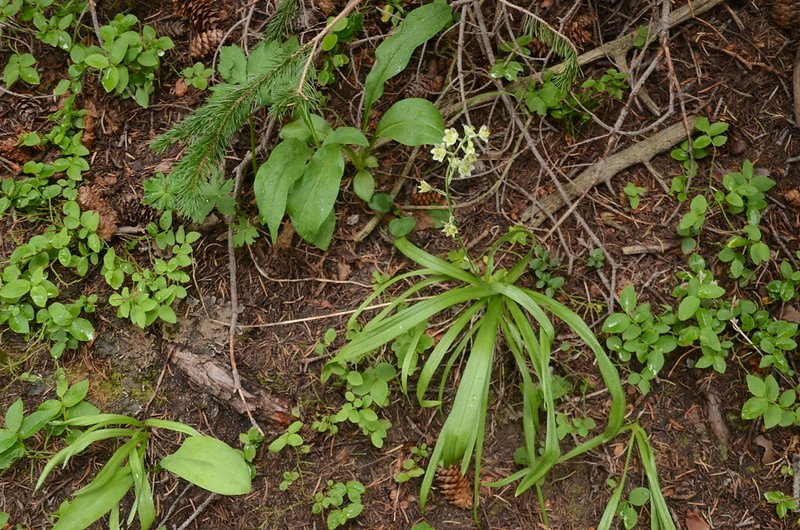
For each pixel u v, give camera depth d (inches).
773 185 45.4
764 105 47.6
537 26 46.8
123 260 45.9
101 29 46.8
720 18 48.4
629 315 44.9
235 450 42.4
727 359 45.5
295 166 43.9
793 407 44.1
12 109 47.4
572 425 45.0
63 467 43.8
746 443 44.9
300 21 48.3
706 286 44.1
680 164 47.4
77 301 45.1
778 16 47.7
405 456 44.9
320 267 46.9
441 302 42.4
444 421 45.3
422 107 44.3
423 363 45.9
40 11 47.3
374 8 48.7
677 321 45.1
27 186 45.8
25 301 45.1
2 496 43.4
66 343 44.8
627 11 48.7
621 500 44.3
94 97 47.6
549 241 47.0
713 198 46.6
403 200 47.6
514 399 45.6
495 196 47.6
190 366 45.0
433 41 48.8
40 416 43.1
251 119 45.0
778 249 46.2
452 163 41.9
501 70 46.8
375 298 46.4
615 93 47.1
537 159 47.7
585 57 48.1
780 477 44.4
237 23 48.0
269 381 45.3
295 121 45.5
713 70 48.1
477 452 42.0
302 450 44.6
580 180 47.2
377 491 44.5
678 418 45.3
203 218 45.1
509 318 44.6
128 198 46.3
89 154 47.2
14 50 47.8
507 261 46.8
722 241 46.3
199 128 42.7
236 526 43.9
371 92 45.8
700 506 44.2
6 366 44.6
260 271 46.8
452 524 44.3
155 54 47.1
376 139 45.3
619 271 46.6
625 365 45.5
